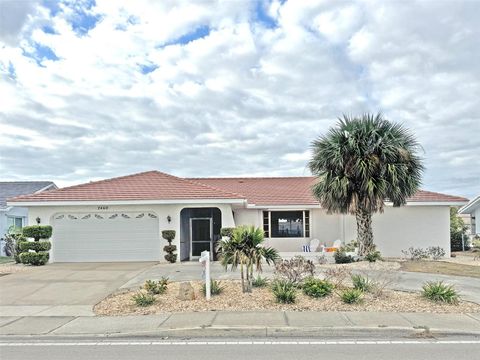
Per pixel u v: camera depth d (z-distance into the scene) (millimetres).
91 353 7008
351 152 17703
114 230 20547
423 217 23297
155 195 20016
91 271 16578
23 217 29516
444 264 18016
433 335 8008
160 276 15031
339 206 18375
